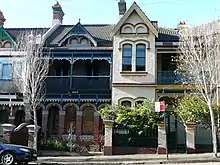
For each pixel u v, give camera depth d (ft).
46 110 90.02
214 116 71.56
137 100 87.61
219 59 71.00
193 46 71.15
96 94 89.86
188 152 72.49
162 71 89.10
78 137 88.53
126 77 89.04
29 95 82.23
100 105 89.76
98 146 85.40
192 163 57.47
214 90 74.79
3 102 89.81
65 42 93.81
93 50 91.50
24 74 84.74
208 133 78.07
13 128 74.84
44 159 67.00
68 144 81.76
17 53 88.48
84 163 59.98
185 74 82.02
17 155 56.08
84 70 94.94
